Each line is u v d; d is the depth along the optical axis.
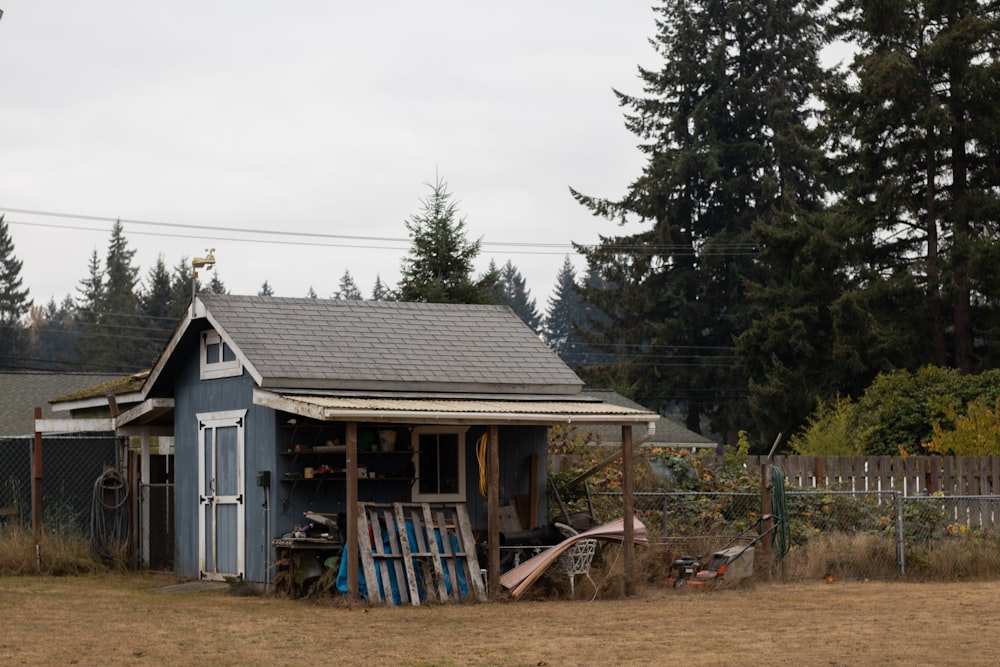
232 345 18.91
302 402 16.86
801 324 44.44
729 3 64.31
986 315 44.09
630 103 65.31
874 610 15.98
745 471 22.78
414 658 12.05
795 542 21.56
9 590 17.89
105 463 22.58
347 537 16.70
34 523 20.67
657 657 12.09
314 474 18.27
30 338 107.69
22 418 34.62
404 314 21.34
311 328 19.81
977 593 17.89
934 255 44.41
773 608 16.36
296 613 15.70
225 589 18.69
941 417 29.48
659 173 62.56
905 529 21.95
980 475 24.59
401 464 19.09
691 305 61.53
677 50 64.81
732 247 60.41
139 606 16.34
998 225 43.91
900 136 44.47
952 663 11.64
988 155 44.59
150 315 100.94
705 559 19.83
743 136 63.94
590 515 20.16
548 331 136.38
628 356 64.06
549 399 20.02
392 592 16.73
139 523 21.94
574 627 14.43
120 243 117.00
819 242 44.19
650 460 22.72
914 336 43.41
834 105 45.81
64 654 12.20
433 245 38.84
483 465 19.03
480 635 13.72
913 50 44.72
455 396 19.22
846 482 23.52
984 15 44.53
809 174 61.03
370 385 18.77
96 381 38.34
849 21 46.50
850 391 44.75
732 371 61.16
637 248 62.41
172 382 21.59
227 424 19.73
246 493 19.14
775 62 62.94
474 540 17.66
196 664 11.66
